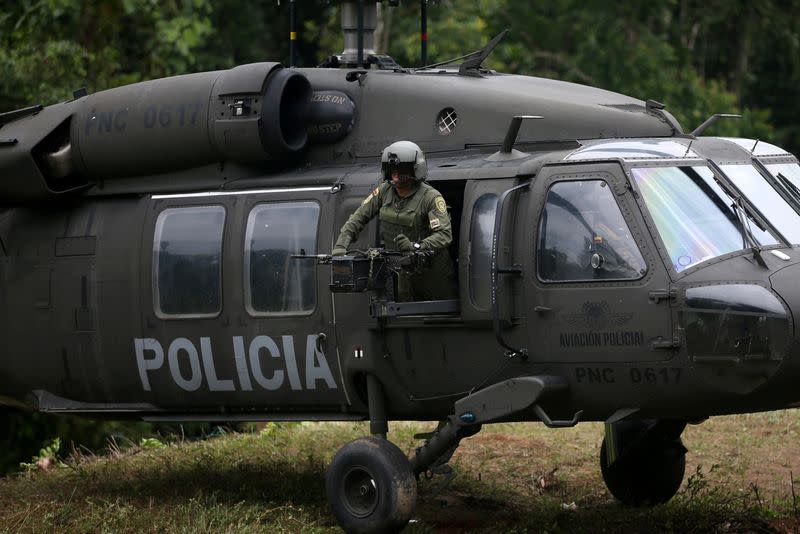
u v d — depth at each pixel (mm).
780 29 97938
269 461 31672
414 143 25109
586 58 81688
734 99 89438
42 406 28719
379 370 24234
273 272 25391
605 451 26672
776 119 105750
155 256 26875
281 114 26422
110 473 31156
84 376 28062
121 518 25000
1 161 28297
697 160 22688
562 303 21891
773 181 23438
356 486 23484
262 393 25812
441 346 23516
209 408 26859
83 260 27969
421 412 24422
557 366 22156
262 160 26250
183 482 29156
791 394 21062
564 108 24531
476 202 23156
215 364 26156
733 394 20812
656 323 21031
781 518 24609
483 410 22438
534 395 21688
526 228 22391
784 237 22172
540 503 27391
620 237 21516
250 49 81188
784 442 32906
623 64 81562
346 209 24766
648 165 22078
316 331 24812
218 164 26969
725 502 25766
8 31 58375
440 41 77812
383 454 23062
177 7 72062
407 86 25969
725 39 100062
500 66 78812
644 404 21531
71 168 28438
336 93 26469
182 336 26469
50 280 28438
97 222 28016
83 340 27922
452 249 25234
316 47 86312
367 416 25250
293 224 25391
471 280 22891
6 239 29219
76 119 28234
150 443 36094
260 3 83812
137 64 68250
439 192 24484
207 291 26188
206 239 26328
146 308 26906
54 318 28359
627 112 24562
